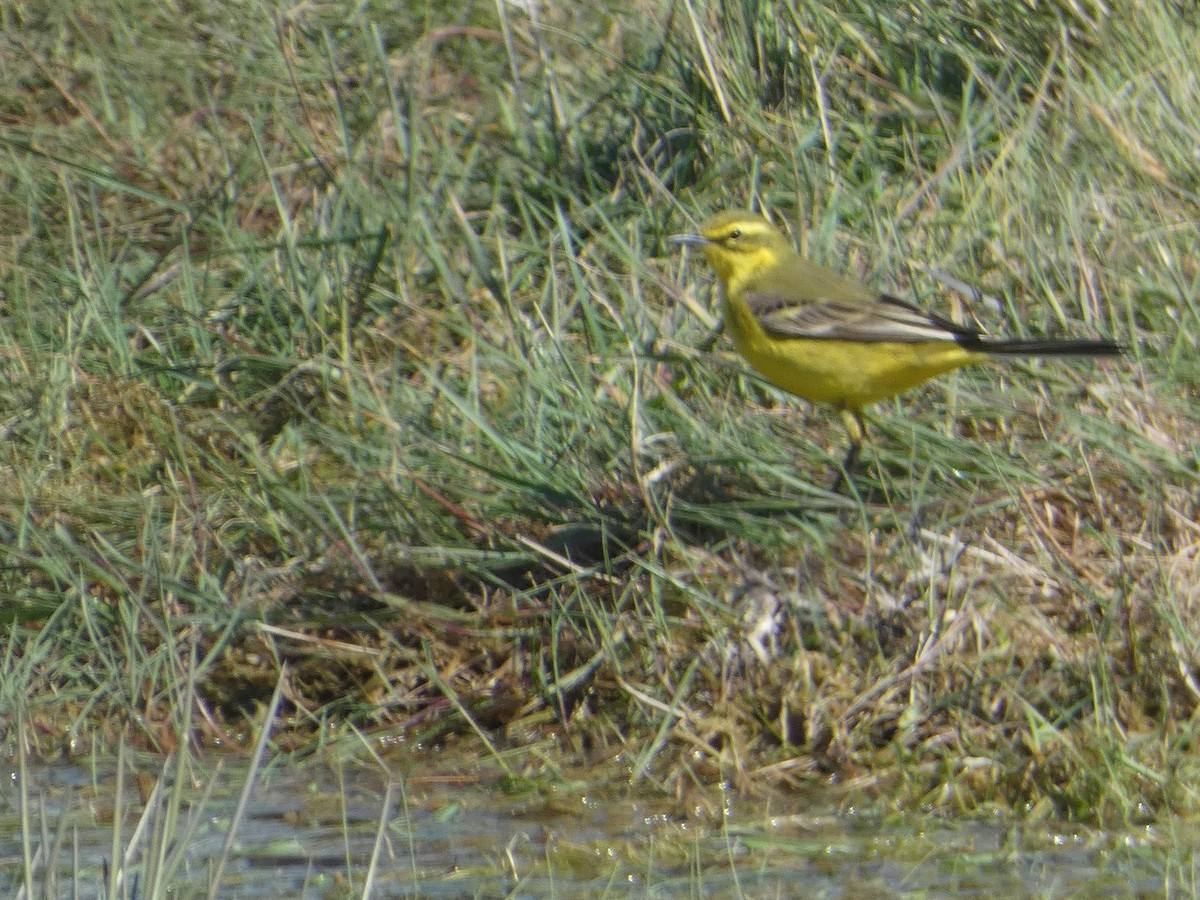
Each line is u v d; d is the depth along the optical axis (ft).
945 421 41.88
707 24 51.42
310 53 55.01
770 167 49.06
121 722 37.01
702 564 38.19
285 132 52.85
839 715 35.27
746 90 50.34
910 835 32.45
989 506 38.55
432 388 43.16
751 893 30.01
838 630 36.58
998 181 46.50
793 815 33.47
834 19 50.80
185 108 55.31
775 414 42.96
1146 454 39.83
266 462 42.19
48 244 49.39
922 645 35.55
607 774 35.37
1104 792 32.60
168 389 44.93
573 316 45.52
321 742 36.83
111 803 34.42
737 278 41.11
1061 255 44.93
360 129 52.37
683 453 40.24
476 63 54.95
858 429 40.55
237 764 36.45
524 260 47.62
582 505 38.91
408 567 39.19
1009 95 49.03
